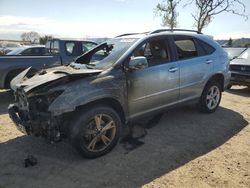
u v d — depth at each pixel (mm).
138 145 4688
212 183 3580
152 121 5750
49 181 3652
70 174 3809
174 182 3604
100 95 4059
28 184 3588
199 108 6277
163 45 5188
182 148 4582
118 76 4344
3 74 7547
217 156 4301
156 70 4852
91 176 3758
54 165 4051
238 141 4871
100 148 4250
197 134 5184
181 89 5387
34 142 4836
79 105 3842
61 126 3955
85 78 4109
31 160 4066
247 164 4059
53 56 8484
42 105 4023
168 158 4234
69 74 4000
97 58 5223
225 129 5441
